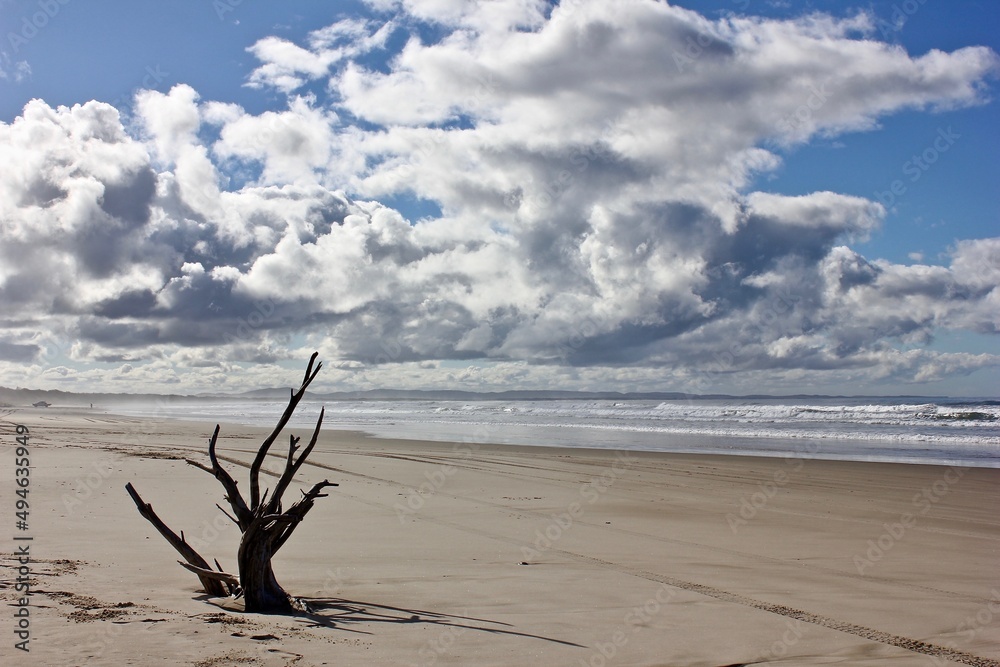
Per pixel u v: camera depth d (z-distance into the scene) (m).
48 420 47.66
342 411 79.69
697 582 8.00
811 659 5.57
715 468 20.30
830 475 18.78
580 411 65.75
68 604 5.76
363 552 9.15
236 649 4.82
